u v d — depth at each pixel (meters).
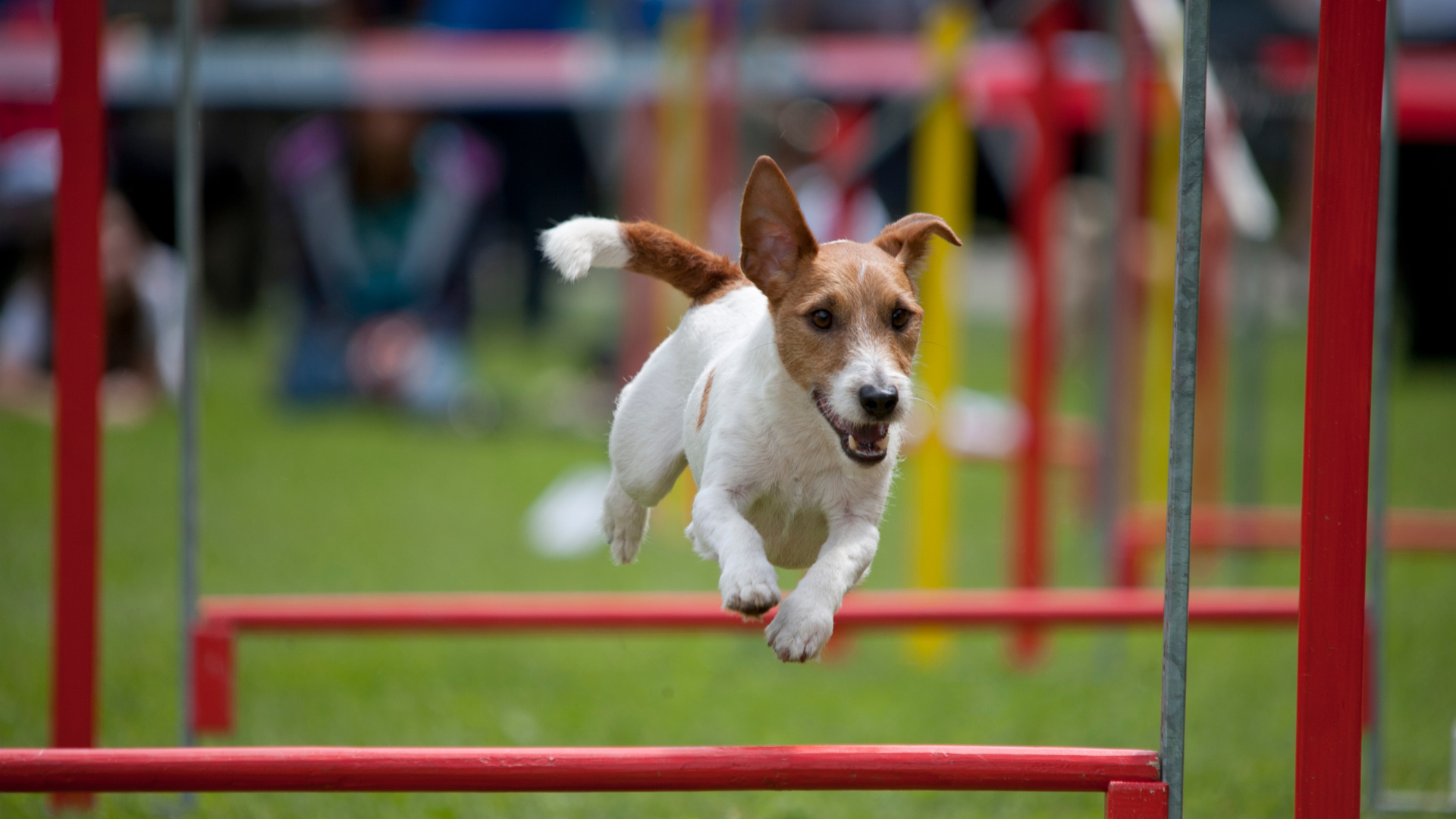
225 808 7.75
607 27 23.33
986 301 33.88
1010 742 8.99
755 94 19.84
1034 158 11.18
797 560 6.12
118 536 13.88
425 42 23.28
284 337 23.50
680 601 8.63
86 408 7.52
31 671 9.87
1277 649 11.66
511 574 13.22
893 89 20.14
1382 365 7.82
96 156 7.39
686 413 6.14
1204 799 8.07
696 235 14.73
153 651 10.46
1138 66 10.55
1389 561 14.47
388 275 21.31
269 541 14.10
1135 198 10.66
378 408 21.11
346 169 21.19
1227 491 16.77
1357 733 5.33
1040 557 11.09
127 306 19.95
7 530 13.89
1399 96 19.17
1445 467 17.59
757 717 9.61
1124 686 10.48
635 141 19.27
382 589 12.49
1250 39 21.70
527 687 10.35
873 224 16.50
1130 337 10.84
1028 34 11.80
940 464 10.97
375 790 5.25
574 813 7.89
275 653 11.15
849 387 5.46
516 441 19.73
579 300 34.94
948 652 11.62
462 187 21.41
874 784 5.21
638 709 9.80
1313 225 5.32
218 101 21.34
